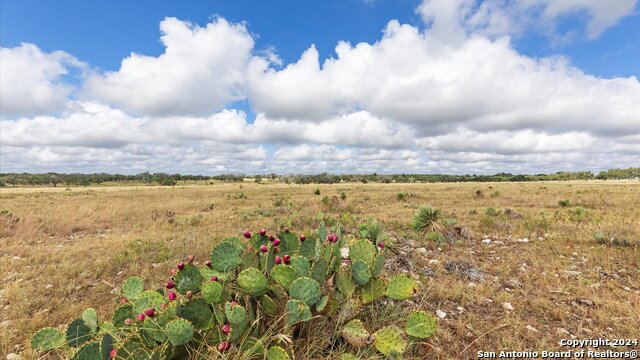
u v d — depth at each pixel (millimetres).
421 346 2883
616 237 7180
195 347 2291
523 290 4449
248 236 2881
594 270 5293
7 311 4219
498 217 10781
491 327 3436
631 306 3895
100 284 5121
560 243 7023
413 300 4000
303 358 2451
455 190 27906
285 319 2512
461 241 7379
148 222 11984
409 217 11383
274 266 2621
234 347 2312
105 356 2146
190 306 2289
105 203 19312
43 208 16172
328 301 2723
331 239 2949
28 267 6117
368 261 2945
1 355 3203
